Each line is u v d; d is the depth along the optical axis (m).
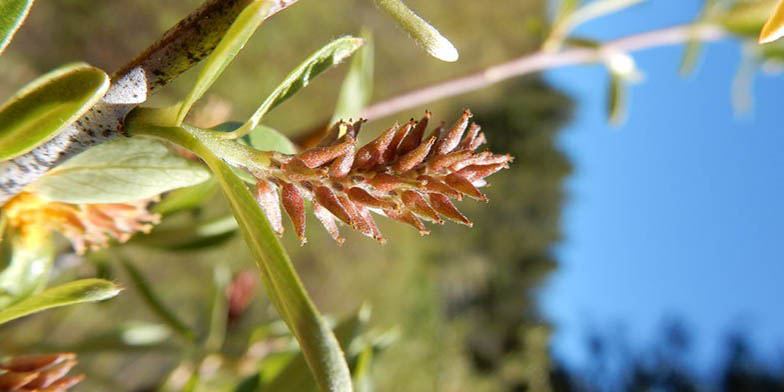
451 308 1.21
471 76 0.18
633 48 0.19
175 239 0.14
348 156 0.07
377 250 0.89
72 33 0.47
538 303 1.52
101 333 0.15
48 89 0.06
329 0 0.73
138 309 0.31
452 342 1.14
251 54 0.61
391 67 0.90
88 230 0.09
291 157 0.07
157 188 0.08
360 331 0.12
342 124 0.07
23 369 0.08
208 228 0.14
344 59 0.08
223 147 0.07
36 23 0.45
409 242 1.01
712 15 0.20
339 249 0.80
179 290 0.46
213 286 0.17
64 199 0.08
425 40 0.07
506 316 1.38
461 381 1.15
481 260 1.33
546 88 1.52
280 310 0.06
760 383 1.48
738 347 1.53
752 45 0.21
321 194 0.07
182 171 0.08
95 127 0.07
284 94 0.07
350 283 0.81
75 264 0.13
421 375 0.94
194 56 0.07
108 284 0.08
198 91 0.06
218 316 0.17
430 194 0.07
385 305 0.89
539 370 1.36
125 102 0.07
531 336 1.37
